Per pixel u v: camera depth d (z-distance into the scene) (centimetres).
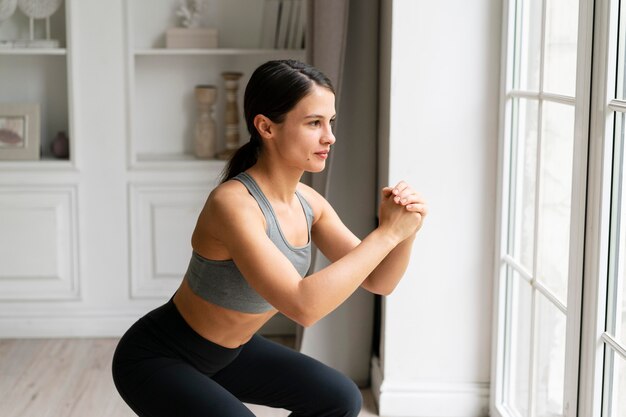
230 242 232
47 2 495
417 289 401
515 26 370
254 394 268
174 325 253
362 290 438
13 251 506
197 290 248
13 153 502
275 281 226
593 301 288
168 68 525
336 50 409
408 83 386
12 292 509
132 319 515
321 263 430
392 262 255
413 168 391
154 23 520
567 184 312
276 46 504
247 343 270
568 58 308
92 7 491
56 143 511
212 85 527
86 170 503
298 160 239
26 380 446
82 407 412
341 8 405
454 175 392
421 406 407
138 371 248
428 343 405
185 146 534
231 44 524
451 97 387
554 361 329
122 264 512
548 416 336
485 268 399
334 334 440
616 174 278
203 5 519
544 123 332
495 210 393
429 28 383
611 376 285
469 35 383
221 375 267
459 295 401
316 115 236
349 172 429
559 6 316
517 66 367
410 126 388
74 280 511
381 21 418
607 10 274
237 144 518
